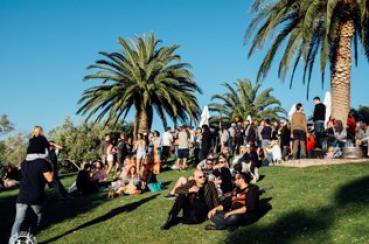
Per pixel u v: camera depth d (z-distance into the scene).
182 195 12.67
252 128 24.06
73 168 52.28
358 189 14.11
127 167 18.39
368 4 23.08
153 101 38.78
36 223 10.39
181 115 38.84
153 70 36.88
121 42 37.53
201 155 23.20
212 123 55.34
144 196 16.81
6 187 24.84
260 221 12.19
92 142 52.94
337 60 24.27
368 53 26.27
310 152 22.31
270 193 15.05
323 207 12.76
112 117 36.31
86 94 36.47
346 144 20.77
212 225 11.95
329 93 27.47
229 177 15.39
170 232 12.18
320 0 23.00
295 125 20.92
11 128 66.88
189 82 37.50
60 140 52.59
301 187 15.31
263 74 25.14
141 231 12.51
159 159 24.44
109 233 12.59
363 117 35.41
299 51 24.19
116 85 36.91
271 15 24.17
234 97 57.03
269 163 21.83
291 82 26.47
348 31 24.19
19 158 64.38
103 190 19.14
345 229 10.97
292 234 11.11
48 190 20.00
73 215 14.94
